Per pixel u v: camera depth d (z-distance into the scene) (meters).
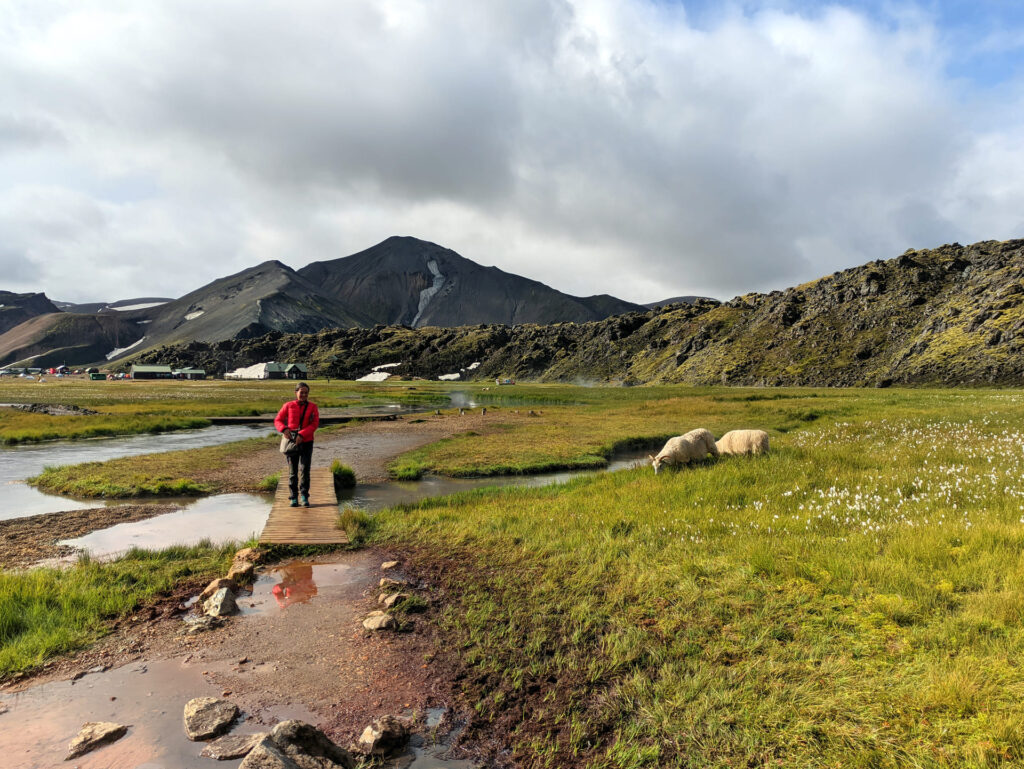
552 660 5.33
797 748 3.87
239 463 21.94
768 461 14.16
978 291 130.25
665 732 4.20
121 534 11.79
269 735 3.88
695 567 7.24
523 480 19.47
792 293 188.62
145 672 5.42
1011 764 3.38
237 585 7.88
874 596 5.93
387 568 8.60
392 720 4.31
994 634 4.93
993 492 9.45
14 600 6.92
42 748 4.14
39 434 31.17
